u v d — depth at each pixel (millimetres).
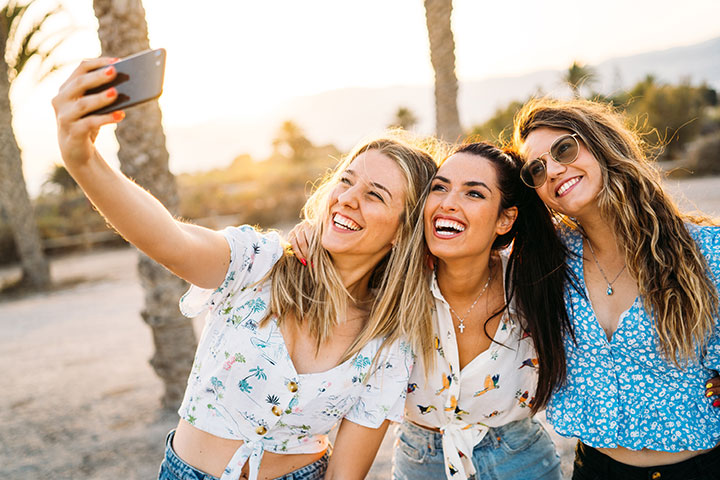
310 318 1053
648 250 1046
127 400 3055
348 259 1096
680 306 1021
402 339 1106
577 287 1099
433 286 1154
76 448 2512
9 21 6062
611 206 1054
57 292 7270
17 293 7344
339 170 1156
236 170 29969
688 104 16484
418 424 1287
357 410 1090
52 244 11086
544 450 1285
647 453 1092
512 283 1163
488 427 1240
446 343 1165
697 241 1058
